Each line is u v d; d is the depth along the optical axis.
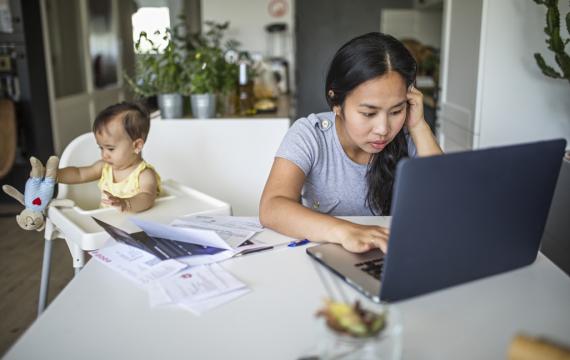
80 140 1.86
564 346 0.64
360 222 1.41
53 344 0.83
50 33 4.57
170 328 0.88
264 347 0.82
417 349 0.80
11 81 4.14
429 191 0.83
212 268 1.10
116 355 0.80
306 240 1.24
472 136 3.01
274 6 5.55
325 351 0.64
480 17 2.88
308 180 1.58
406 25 5.52
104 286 1.03
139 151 1.74
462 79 3.17
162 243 1.22
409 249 0.87
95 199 1.90
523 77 2.87
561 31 2.79
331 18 5.56
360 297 0.97
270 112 3.20
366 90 1.26
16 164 4.27
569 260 2.29
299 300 0.97
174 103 2.53
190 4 7.26
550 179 0.99
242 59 3.39
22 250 3.25
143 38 2.77
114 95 6.03
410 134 1.56
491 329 0.86
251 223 1.38
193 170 2.54
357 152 1.57
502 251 1.01
